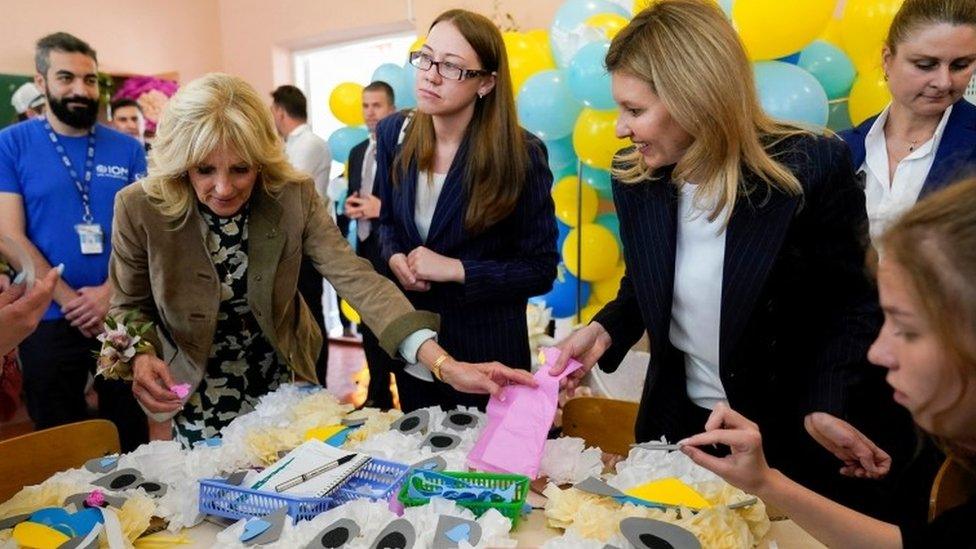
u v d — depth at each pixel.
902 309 0.68
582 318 3.15
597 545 0.95
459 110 1.71
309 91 5.84
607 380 2.69
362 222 3.00
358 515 1.03
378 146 1.97
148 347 1.44
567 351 1.32
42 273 2.42
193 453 1.30
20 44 4.36
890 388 1.36
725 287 1.20
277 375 1.70
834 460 1.31
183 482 1.20
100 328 2.47
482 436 1.23
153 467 1.25
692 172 1.15
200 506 1.14
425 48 1.69
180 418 1.62
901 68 1.71
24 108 3.94
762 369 1.27
